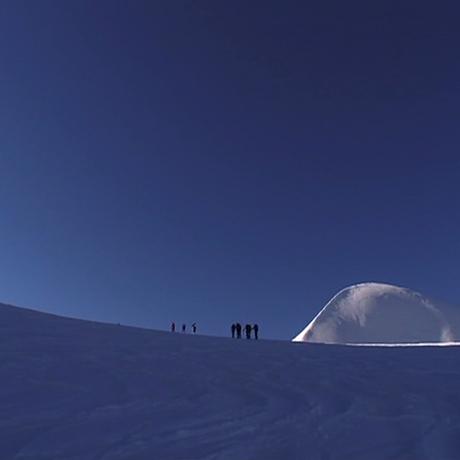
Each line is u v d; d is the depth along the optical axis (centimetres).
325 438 594
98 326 1478
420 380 948
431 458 526
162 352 1147
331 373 1009
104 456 522
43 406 690
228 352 1224
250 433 608
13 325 1313
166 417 664
